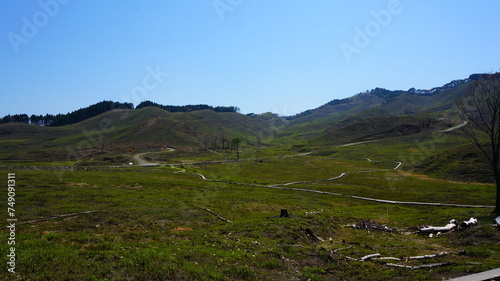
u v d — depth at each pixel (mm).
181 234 25047
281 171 119812
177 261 15531
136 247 17719
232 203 50656
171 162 144875
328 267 18578
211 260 16828
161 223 31594
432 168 102000
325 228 30672
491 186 73188
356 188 76375
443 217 37812
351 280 16969
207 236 23078
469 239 25266
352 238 27828
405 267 18750
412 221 40094
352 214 44188
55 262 13742
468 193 65438
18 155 165125
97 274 13047
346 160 153750
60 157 161250
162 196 50438
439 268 18109
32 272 12742
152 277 13570
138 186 63406
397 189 75812
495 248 22438
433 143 162500
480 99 40031
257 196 60500
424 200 61062
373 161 144125
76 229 26734
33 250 15102
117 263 14219
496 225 27312
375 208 53219
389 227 34938
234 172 114500
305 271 17547
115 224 29484
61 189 48562
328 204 58219
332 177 102562
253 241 21984
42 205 35531
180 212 37500
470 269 17359
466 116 44281
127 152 184875
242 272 15617
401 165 124750
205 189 66438
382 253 22094
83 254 15227
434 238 28281
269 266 17328
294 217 34062
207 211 40812
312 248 21484
